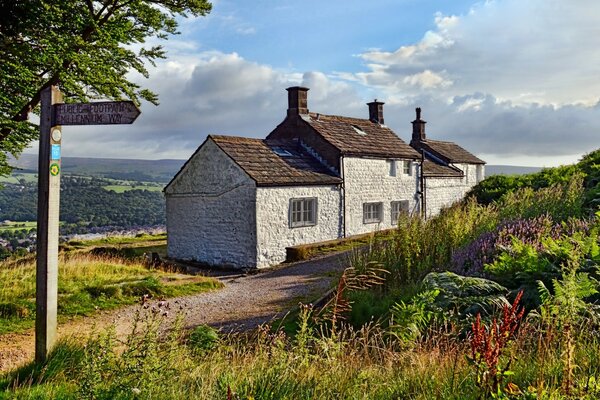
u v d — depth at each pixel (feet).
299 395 14.87
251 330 30.40
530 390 11.91
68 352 20.35
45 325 20.44
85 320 35.22
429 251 36.32
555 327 15.65
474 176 136.46
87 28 55.52
